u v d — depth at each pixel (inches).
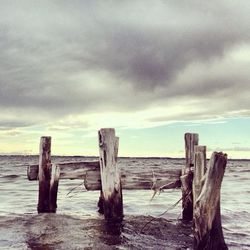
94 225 201.9
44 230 188.7
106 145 197.0
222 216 249.3
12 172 966.4
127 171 200.4
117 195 196.9
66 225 200.7
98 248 159.0
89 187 205.5
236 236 187.2
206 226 139.9
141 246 164.1
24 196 373.4
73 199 342.6
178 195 398.0
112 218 195.8
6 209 273.9
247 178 827.4
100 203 249.8
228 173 1181.1
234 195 405.1
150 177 201.3
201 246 140.5
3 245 160.7
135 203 318.7
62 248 157.5
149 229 196.7
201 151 157.6
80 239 173.5
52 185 217.0
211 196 139.7
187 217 210.1
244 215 255.6
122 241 171.9
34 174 225.6
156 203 320.2
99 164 206.4
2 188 472.1
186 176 199.0
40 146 223.3
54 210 221.8
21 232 184.2
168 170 203.0
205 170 156.9
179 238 179.5
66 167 214.1
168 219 226.7
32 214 236.1
